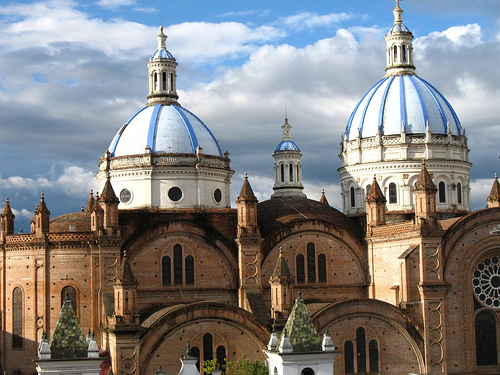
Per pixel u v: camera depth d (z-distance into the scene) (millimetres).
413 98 113938
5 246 91125
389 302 93625
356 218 105688
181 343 83125
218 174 103438
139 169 99875
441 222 100188
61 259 88438
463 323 91062
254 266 92125
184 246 92562
